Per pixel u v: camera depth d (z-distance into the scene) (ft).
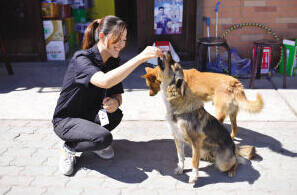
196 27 23.26
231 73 20.80
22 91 18.83
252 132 13.62
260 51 19.20
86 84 9.36
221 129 10.32
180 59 24.30
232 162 10.28
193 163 10.09
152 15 23.40
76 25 29.25
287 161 11.41
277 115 15.10
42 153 12.19
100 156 11.80
